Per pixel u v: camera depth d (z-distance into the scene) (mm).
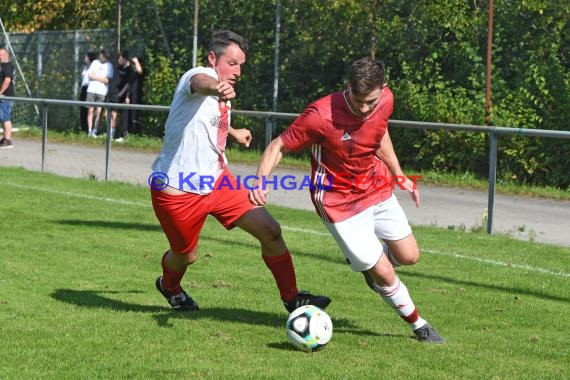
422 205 28375
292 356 13508
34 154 39719
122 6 51594
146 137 39531
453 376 12727
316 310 13906
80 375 12398
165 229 15500
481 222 26766
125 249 22062
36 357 13180
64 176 36562
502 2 37562
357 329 15328
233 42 14695
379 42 40344
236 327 15148
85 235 23828
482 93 37250
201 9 47500
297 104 43250
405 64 39125
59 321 15258
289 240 23875
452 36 39375
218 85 13984
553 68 35938
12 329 14672
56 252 21547
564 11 36375
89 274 19297
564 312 17016
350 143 13898
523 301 17812
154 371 12609
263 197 13859
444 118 36312
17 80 58906
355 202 14242
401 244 14570
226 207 15375
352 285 18875
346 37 41344
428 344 14422
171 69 48281
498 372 12984
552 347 14539
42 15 63438
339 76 42375
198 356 13383
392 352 13875
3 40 59875
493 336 15133
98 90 47625
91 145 37062
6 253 21297
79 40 54906
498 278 19859
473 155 34031
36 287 17906
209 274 19547
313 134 13922
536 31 37062
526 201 28266
